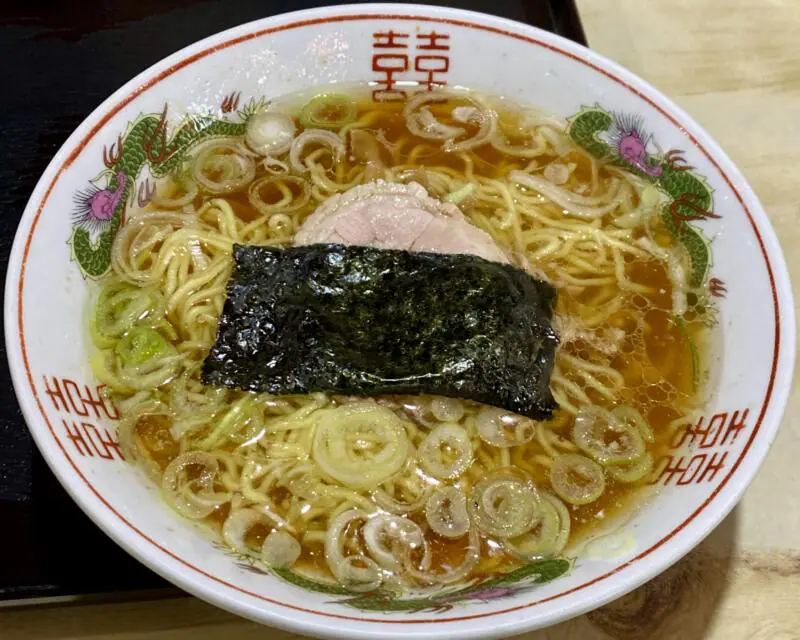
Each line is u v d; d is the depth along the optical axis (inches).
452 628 6.8
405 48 10.6
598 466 8.6
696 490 7.9
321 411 8.8
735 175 9.4
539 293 9.3
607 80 10.2
